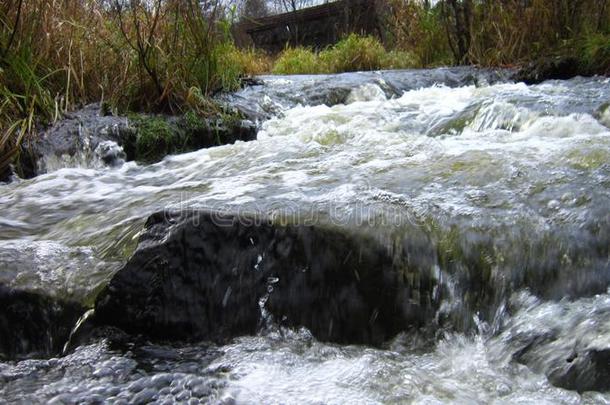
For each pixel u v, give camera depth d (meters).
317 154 3.29
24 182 3.52
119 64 5.04
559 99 4.32
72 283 2.21
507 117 4.16
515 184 2.45
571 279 2.12
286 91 6.08
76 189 3.32
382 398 1.76
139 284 2.09
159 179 3.43
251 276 2.15
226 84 5.79
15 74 4.46
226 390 1.79
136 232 2.45
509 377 1.84
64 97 4.68
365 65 10.73
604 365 1.73
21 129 4.18
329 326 2.15
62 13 4.88
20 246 2.47
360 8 15.12
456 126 4.32
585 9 7.07
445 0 9.08
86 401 1.77
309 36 16.92
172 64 5.12
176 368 1.94
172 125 4.62
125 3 5.18
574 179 2.44
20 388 1.86
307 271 2.15
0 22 4.46
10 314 2.19
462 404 1.71
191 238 2.11
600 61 6.16
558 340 1.90
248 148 3.71
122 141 4.40
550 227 2.20
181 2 5.35
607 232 2.17
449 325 2.13
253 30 17.23
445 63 9.16
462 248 2.17
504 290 2.13
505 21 7.74
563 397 1.72
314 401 1.73
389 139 3.50
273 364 1.96
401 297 2.14
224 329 2.13
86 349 2.06
